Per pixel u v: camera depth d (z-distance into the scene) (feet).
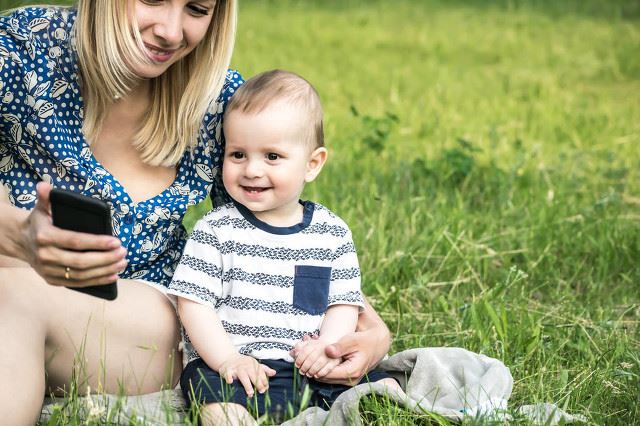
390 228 16.48
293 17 43.11
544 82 31.42
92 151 10.16
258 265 10.21
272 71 10.74
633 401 10.58
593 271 15.42
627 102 28.86
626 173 20.22
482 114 26.94
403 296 14.06
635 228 16.94
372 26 41.78
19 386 8.51
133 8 9.35
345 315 10.41
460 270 14.80
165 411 9.25
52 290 9.29
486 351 11.76
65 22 9.89
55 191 8.01
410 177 19.34
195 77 10.15
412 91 29.96
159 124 10.23
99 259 8.10
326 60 34.27
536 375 11.09
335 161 20.67
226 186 10.42
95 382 9.62
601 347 12.28
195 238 10.24
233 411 9.24
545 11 46.11
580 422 9.61
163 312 10.03
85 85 9.82
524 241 16.17
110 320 9.56
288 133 10.28
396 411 9.35
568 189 19.07
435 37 39.70
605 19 44.19
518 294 14.19
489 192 18.81
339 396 9.46
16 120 9.61
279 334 10.06
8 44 9.46
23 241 8.35
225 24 10.11
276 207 10.44
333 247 10.52
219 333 9.90
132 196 10.30
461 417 9.32
